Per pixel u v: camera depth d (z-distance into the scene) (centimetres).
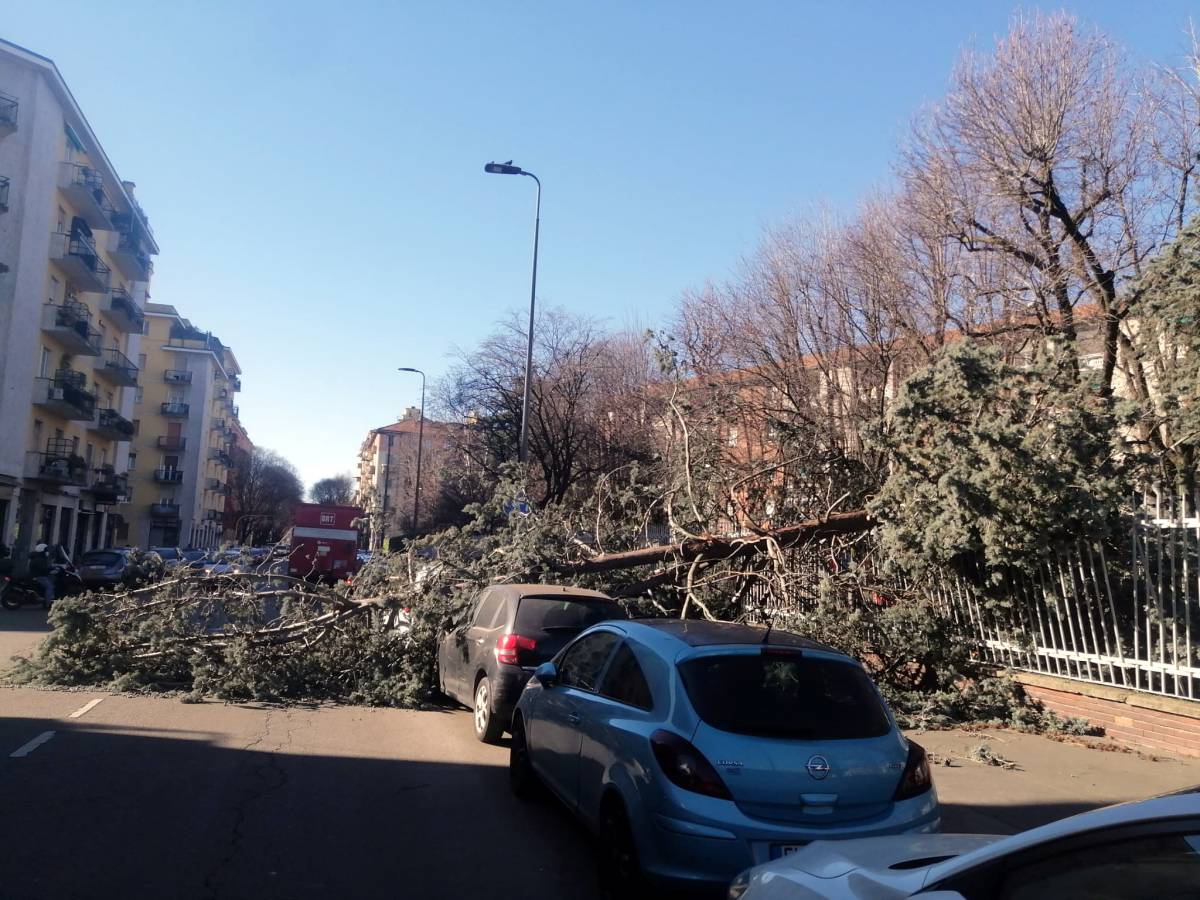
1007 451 977
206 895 480
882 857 338
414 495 4566
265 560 1283
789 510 1373
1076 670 1009
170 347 7269
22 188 3412
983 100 1500
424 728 934
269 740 842
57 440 3988
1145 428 1188
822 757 468
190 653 1095
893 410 1052
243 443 11281
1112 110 1430
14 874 491
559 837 604
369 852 560
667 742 470
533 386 3048
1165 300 1030
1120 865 231
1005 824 671
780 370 1928
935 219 1591
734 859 440
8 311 3384
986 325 1564
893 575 1212
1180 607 899
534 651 849
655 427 2700
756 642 529
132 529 7038
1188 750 868
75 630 1060
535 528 1220
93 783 671
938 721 998
